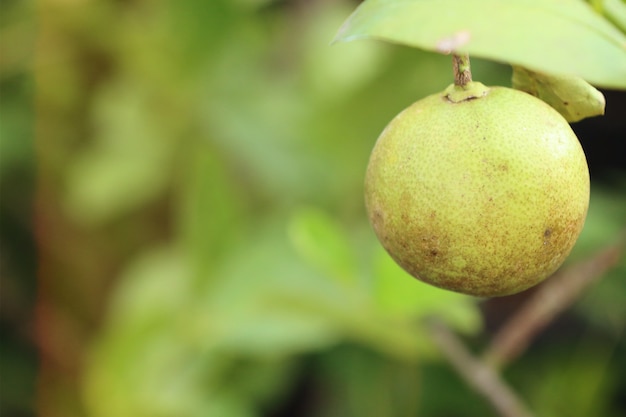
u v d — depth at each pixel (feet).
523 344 1.55
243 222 2.07
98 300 2.46
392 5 1.09
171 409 2.08
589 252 1.96
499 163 1.16
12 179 2.47
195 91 2.42
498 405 1.53
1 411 2.35
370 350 2.07
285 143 2.33
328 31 2.39
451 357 1.55
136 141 2.43
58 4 2.41
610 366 2.06
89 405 2.16
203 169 2.07
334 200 2.29
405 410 2.04
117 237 2.45
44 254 2.45
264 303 1.83
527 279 1.19
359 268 1.89
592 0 1.20
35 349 2.43
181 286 2.09
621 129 2.34
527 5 1.08
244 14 2.39
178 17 2.39
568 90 1.21
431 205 1.16
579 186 1.18
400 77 2.26
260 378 2.13
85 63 2.45
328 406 2.22
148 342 2.11
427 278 1.20
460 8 1.08
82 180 2.41
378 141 1.21
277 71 2.55
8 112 2.46
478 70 2.10
